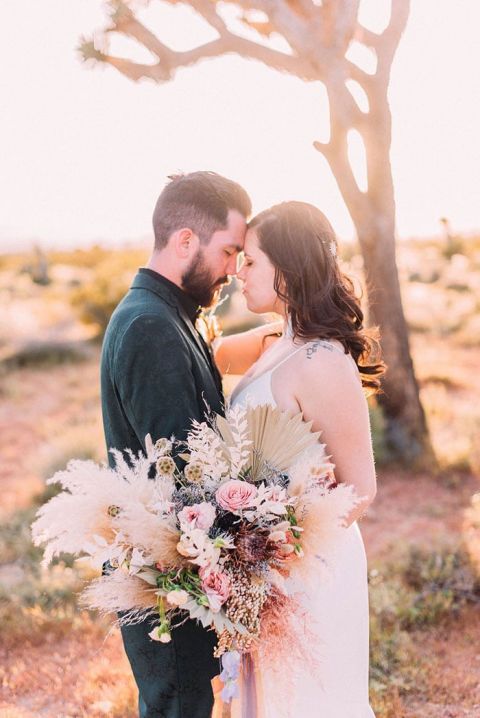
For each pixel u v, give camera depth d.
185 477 2.12
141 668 2.37
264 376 2.43
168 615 2.10
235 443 2.10
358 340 2.44
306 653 2.13
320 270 2.42
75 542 1.99
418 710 3.42
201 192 2.47
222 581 1.95
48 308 19.52
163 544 1.95
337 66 5.61
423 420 7.16
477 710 3.40
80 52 4.94
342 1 5.44
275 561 2.04
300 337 2.42
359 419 2.36
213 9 5.16
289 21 5.38
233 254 2.55
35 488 6.84
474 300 19.36
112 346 2.35
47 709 3.59
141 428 2.23
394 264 6.63
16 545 5.54
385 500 6.48
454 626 4.16
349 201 6.36
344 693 2.41
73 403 11.20
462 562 4.58
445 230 42.25
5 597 4.68
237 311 15.88
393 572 4.66
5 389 12.01
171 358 2.24
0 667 3.99
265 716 2.25
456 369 12.09
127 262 21.48
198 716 2.34
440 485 6.77
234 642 2.07
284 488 2.08
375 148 6.12
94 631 4.30
